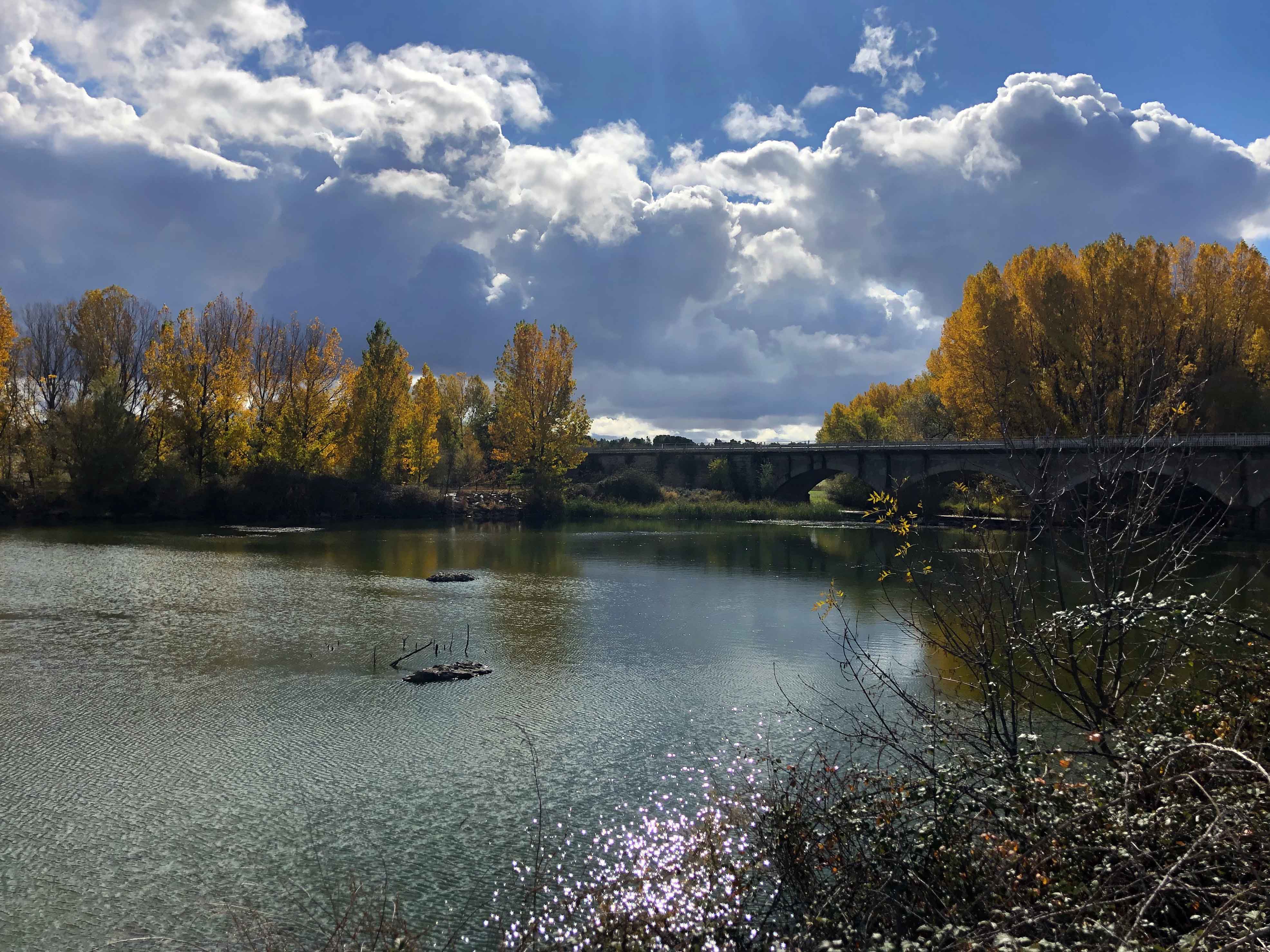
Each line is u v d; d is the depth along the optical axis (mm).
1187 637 7551
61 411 56812
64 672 19000
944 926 5238
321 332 66062
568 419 70125
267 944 8539
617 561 41125
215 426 61438
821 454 75000
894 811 7086
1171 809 5504
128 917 9406
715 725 15531
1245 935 4258
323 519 61594
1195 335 46438
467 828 11398
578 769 13453
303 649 21359
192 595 28922
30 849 10914
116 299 67250
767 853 7367
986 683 8172
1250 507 44594
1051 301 46500
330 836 11195
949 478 65062
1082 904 5016
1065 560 22188
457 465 82812
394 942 8070
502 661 20516
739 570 37531
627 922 7254
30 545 42219
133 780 13070
